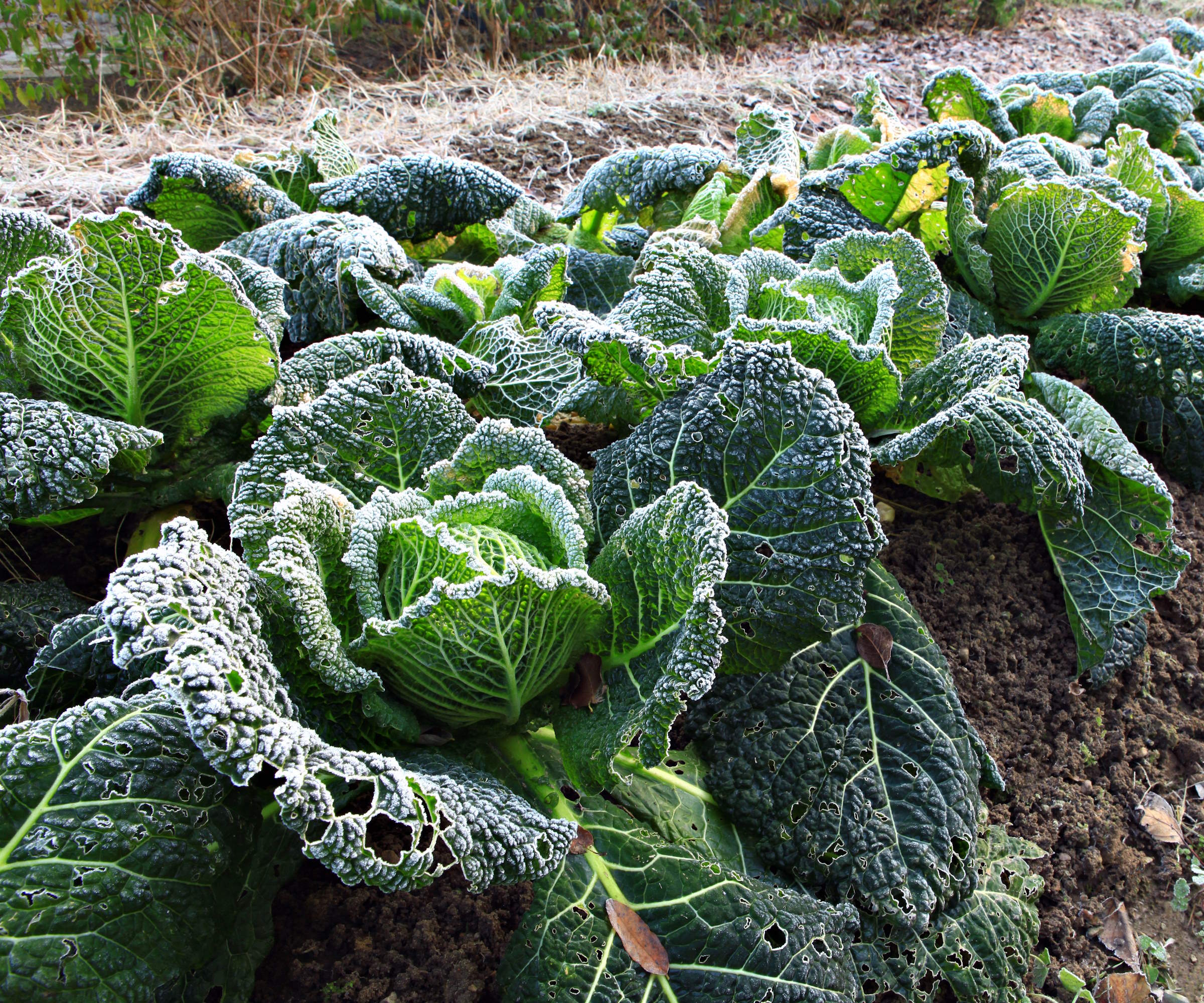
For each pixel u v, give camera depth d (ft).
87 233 3.47
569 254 5.30
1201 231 5.64
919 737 3.71
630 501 3.64
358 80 10.06
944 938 3.51
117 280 3.59
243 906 3.10
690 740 3.74
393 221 5.18
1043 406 4.73
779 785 3.58
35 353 3.74
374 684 3.06
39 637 3.60
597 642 3.39
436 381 3.70
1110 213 4.81
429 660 3.07
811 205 5.15
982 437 4.11
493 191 5.24
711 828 3.53
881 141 5.97
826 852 3.51
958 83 6.23
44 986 2.66
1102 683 4.42
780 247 5.17
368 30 11.04
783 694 3.72
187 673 2.64
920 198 5.16
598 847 3.32
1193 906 4.10
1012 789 4.11
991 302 5.38
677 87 10.09
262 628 3.05
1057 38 13.74
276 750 2.67
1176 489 5.21
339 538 3.27
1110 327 5.11
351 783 3.10
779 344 3.65
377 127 8.62
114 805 2.85
